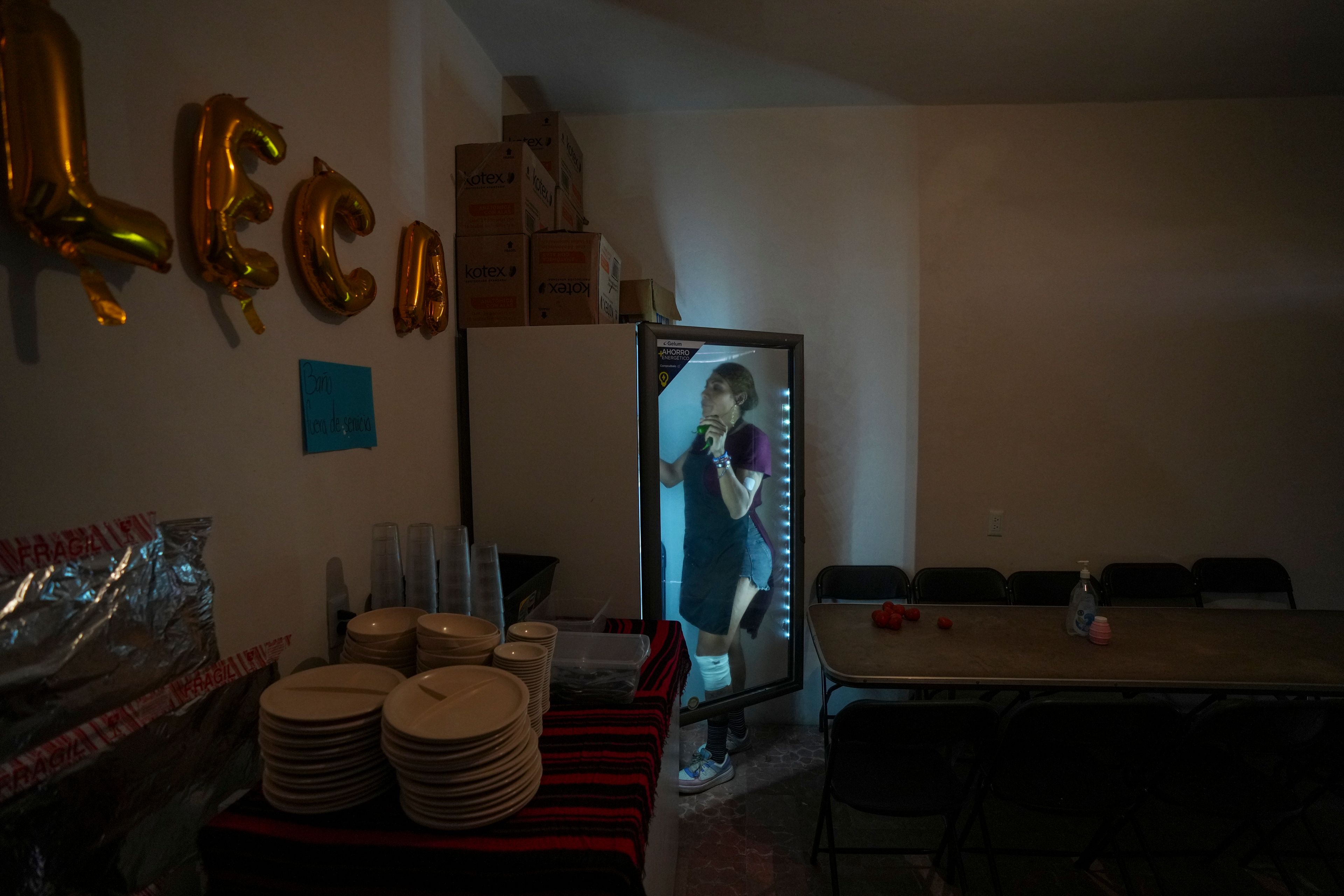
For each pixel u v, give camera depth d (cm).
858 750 180
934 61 230
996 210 266
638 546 197
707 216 270
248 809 87
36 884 70
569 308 203
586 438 196
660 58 227
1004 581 264
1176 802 161
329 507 134
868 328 270
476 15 200
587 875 78
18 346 75
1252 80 246
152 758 84
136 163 89
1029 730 154
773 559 248
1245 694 176
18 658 71
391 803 89
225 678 97
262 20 114
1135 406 268
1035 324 268
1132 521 271
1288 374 266
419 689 92
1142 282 266
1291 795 166
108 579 82
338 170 137
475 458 200
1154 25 207
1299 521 269
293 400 123
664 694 132
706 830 203
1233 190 263
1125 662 181
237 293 101
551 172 232
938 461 272
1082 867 183
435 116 184
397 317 161
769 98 258
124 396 88
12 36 69
